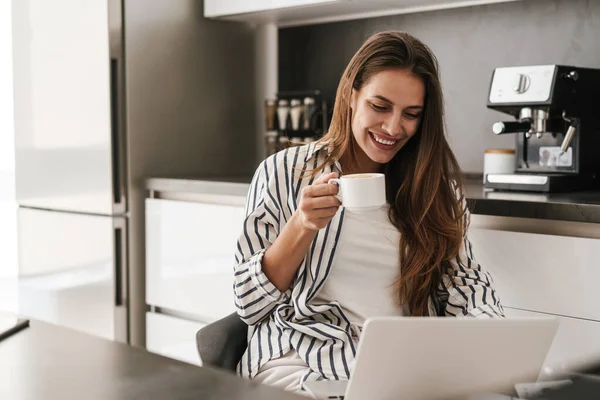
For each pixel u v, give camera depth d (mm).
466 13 2857
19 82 3373
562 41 2619
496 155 2424
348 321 1568
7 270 3662
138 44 3082
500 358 1061
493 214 2070
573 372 860
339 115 1651
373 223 1618
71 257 3227
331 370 1491
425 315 1635
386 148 1575
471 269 1675
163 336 3033
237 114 3459
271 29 3521
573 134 2221
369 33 3170
